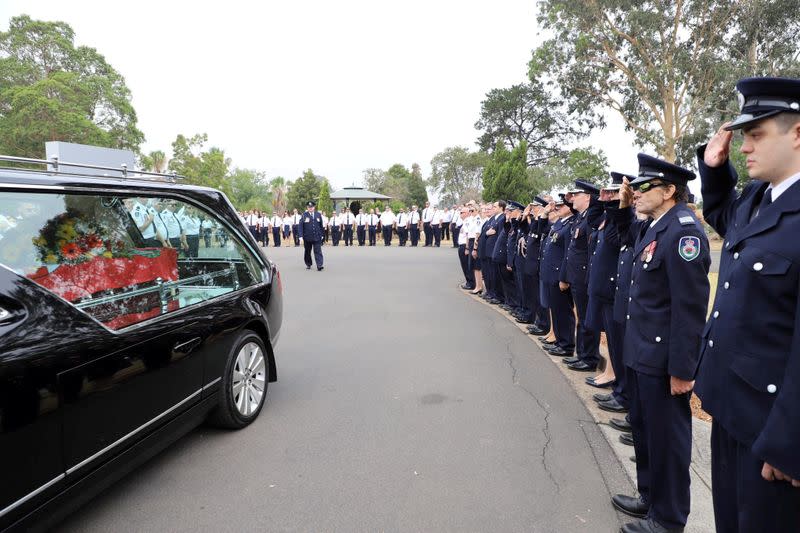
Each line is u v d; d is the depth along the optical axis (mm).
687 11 24922
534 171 48000
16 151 35125
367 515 2768
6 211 2430
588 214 4590
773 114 1650
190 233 3686
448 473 3197
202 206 3861
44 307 2379
